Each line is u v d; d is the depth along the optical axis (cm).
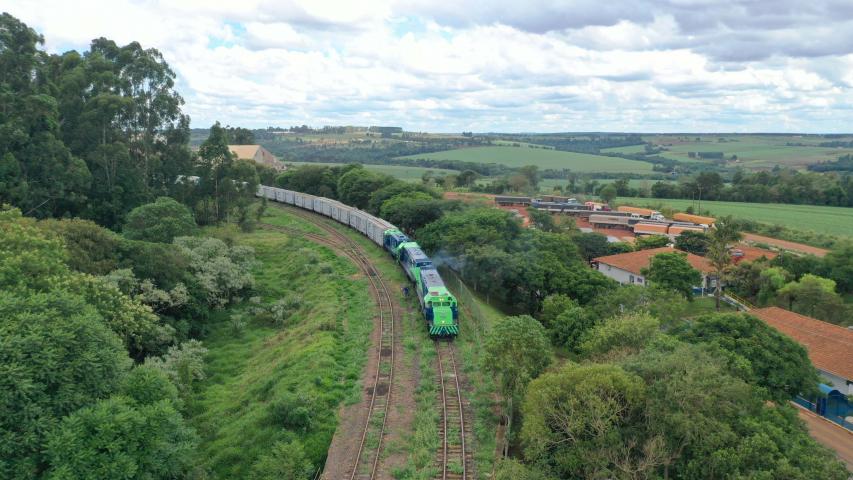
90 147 7319
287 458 2736
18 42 6562
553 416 2498
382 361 3944
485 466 2722
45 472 1944
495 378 3459
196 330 4859
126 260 4650
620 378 2520
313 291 5753
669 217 13938
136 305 3972
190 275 5059
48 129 6450
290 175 12375
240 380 4100
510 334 3127
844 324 6122
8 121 5966
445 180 17450
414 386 3591
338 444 2964
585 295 5556
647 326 3412
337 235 8269
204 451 3111
